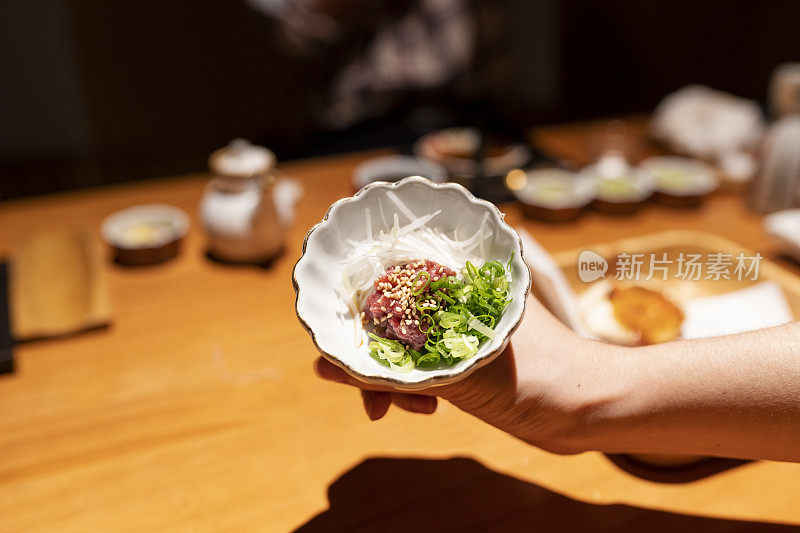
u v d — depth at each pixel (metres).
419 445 0.69
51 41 1.72
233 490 0.66
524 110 2.29
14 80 1.71
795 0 2.10
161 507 0.65
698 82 2.34
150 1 1.79
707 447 0.62
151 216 0.99
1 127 1.75
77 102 1.82
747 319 0.75
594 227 0.98
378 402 0.63
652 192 1.03
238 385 0.75
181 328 0.82
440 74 2.03
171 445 0.69
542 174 1.07
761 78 2.28
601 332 0.73
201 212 0.93
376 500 0.65
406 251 0.56
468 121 1.60
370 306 0.54
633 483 0.66
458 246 0.55
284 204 0.93
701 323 0.74
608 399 0.61
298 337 0.81
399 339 0.53
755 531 0.63
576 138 1.25
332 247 0.55
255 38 1.93
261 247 0.92
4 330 0.80
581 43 2.27
